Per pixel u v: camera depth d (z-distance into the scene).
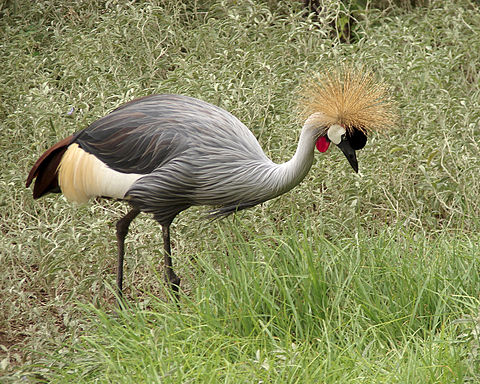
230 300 8.07
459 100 12.15
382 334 7.86
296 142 11.23
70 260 9.50
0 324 8.96
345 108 8.08
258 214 10.13
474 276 8.39
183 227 9.87
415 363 6.98
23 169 11.30
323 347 7.58
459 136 11.65
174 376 6.99
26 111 11.70
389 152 10.79
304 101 8.41
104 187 8.61
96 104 11.81
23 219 10.88
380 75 12.52
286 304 8.09
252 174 8.26
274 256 8.70
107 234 9.77
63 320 8.79
